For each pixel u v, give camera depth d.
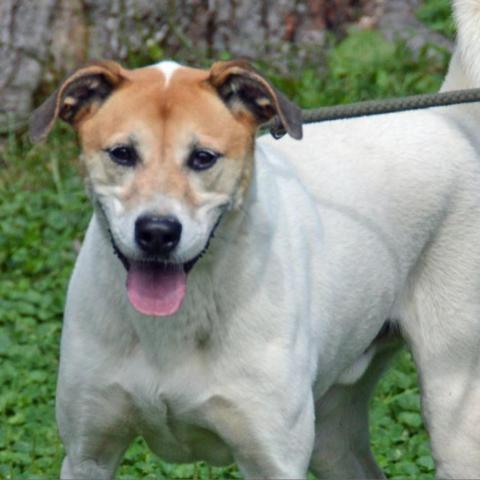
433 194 8.85
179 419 7.99
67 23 14.44
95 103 7.63
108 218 7.54
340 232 8.52
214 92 7.59
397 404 11.21
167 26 14.63
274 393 7.86
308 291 8.18
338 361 8.66
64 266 12.91
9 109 14.38
